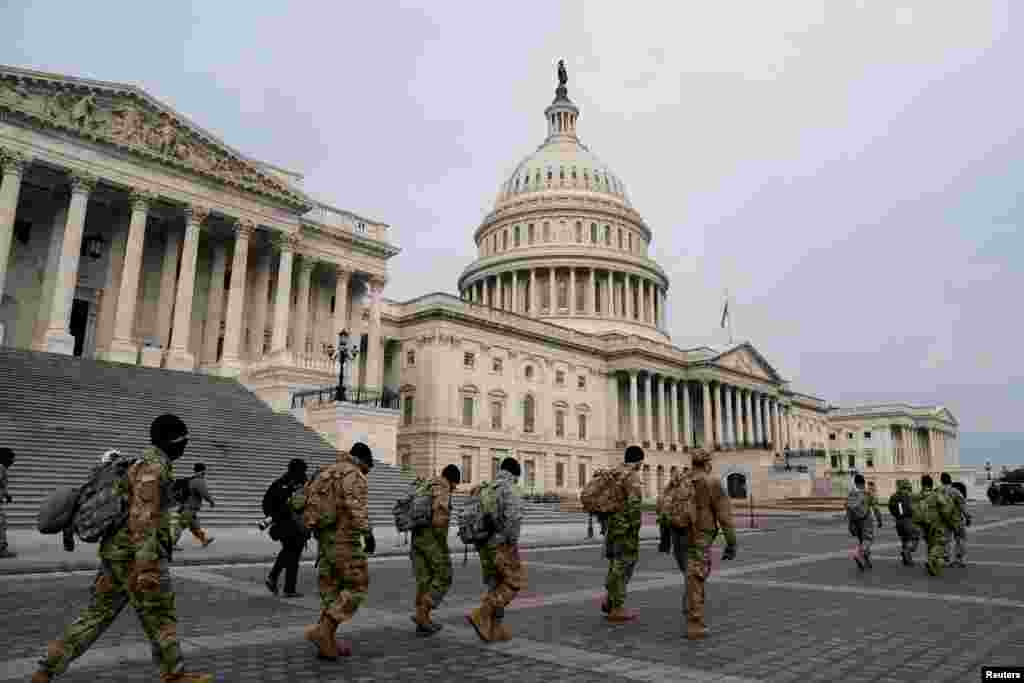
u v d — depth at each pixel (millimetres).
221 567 16844
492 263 100438
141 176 39438
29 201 40406
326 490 8578
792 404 121625
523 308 98062
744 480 83562
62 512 6746
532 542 26219
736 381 95125
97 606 6688
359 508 8398
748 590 14391
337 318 50469
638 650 8844
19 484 21625
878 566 19078
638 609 11852
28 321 39625
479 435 66375
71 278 36219
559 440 75250
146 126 39969
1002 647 9078
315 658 8289
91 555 16562
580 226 103375
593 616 11188
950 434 154625
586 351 81062
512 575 9312
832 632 10008
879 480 131125
